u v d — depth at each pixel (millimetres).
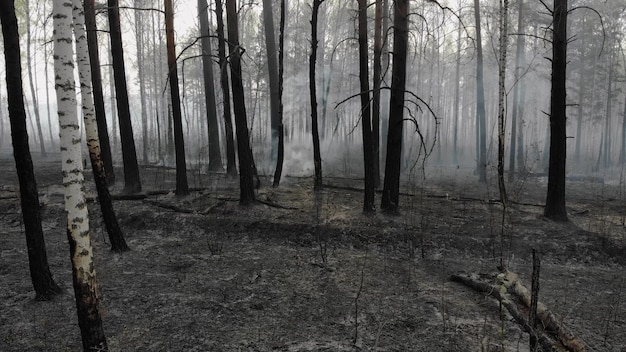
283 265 7504
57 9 3730
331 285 6617
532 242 8289
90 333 4066
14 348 4605
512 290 5535
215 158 17172
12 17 5250
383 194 9992
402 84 9500
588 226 9234
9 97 5379
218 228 9336
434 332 5129
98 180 7828
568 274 7246
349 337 4980
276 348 4703
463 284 6766
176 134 11000
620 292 6410
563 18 9266
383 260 7859
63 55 3768
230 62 10219
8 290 6199
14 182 13938
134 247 8453
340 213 10141
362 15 9500
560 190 9625
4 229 9586
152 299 5973
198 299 6000
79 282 3980
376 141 13531
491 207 10375
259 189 12836
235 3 10227
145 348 4656
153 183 13805
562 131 9500
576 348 4332
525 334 5098
